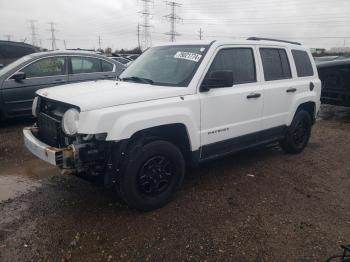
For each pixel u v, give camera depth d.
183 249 3.28
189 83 4.20
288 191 4.59
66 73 8.02
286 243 3.40
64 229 3.59
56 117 3.87
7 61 11.45
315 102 6.17
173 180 4.10
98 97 3.59
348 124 8.89
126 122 3.54
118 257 3.16
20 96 7.55
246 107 4.82
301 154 6.19
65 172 3.48
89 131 3.39
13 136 7.02
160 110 3.83
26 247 3.29
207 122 4.34
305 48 6.20
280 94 5.36
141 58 5.14
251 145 5.16
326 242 3.43
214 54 4.46
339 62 9.12
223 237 3.48
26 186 4.65
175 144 4.27
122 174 3.68
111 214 3.89
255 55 5.06
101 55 8.62
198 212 3.96
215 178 4.95
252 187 4.68
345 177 5.15
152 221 3.75
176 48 4.79
